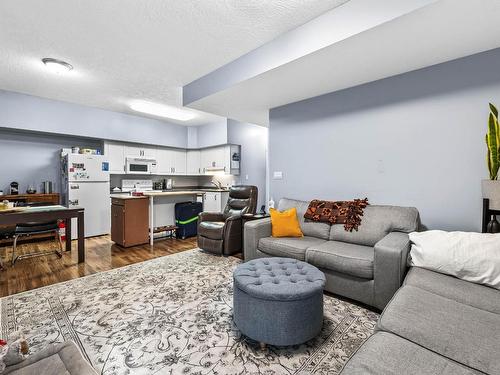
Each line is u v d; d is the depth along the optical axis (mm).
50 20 2156
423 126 2463
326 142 3209
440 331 1063
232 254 3467
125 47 2609
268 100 3447
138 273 2787
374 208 2559
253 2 1939
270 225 2953
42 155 4715
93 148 5320
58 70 3037
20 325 1790
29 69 3117
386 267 1866
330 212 2799
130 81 3506
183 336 1679
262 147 6719
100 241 4320
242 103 3584
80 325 1793
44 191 4570
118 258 3336
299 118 3488
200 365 1422
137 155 5652
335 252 2188
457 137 2281
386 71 2527
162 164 6121
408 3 1616
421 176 2488
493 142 1878
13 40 2467
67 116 4477
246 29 2289
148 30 2312
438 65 2361
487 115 2135
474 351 949
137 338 1653
